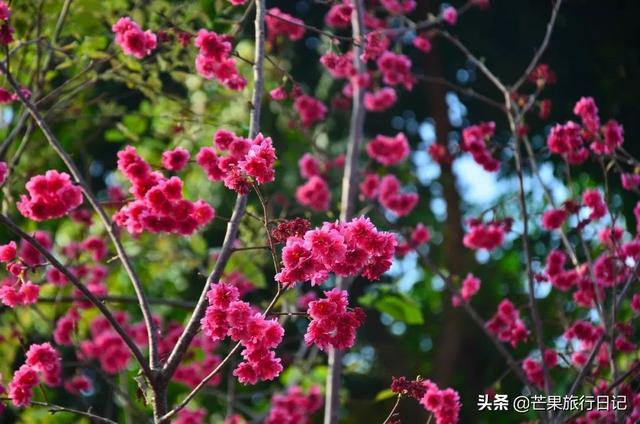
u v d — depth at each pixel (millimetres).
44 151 9906
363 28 6922
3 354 8781
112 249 9008
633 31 12297
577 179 12258
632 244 6918
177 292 11828
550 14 12312
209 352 8656
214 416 12266
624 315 8859
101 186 12828
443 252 13414
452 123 13297
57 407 4871
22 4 7469
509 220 7203
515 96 7523
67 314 7973
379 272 4363
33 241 4590
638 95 12203
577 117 12367
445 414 5711
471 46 12703
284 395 8641
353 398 13500
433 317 14477
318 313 4324
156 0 7316
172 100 7426
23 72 7961
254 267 8500
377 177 8594
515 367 6617
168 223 5258
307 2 12656
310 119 8758
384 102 8602
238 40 9453
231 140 5453
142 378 4773
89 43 7078
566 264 8039
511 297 13383
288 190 11648
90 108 10461
